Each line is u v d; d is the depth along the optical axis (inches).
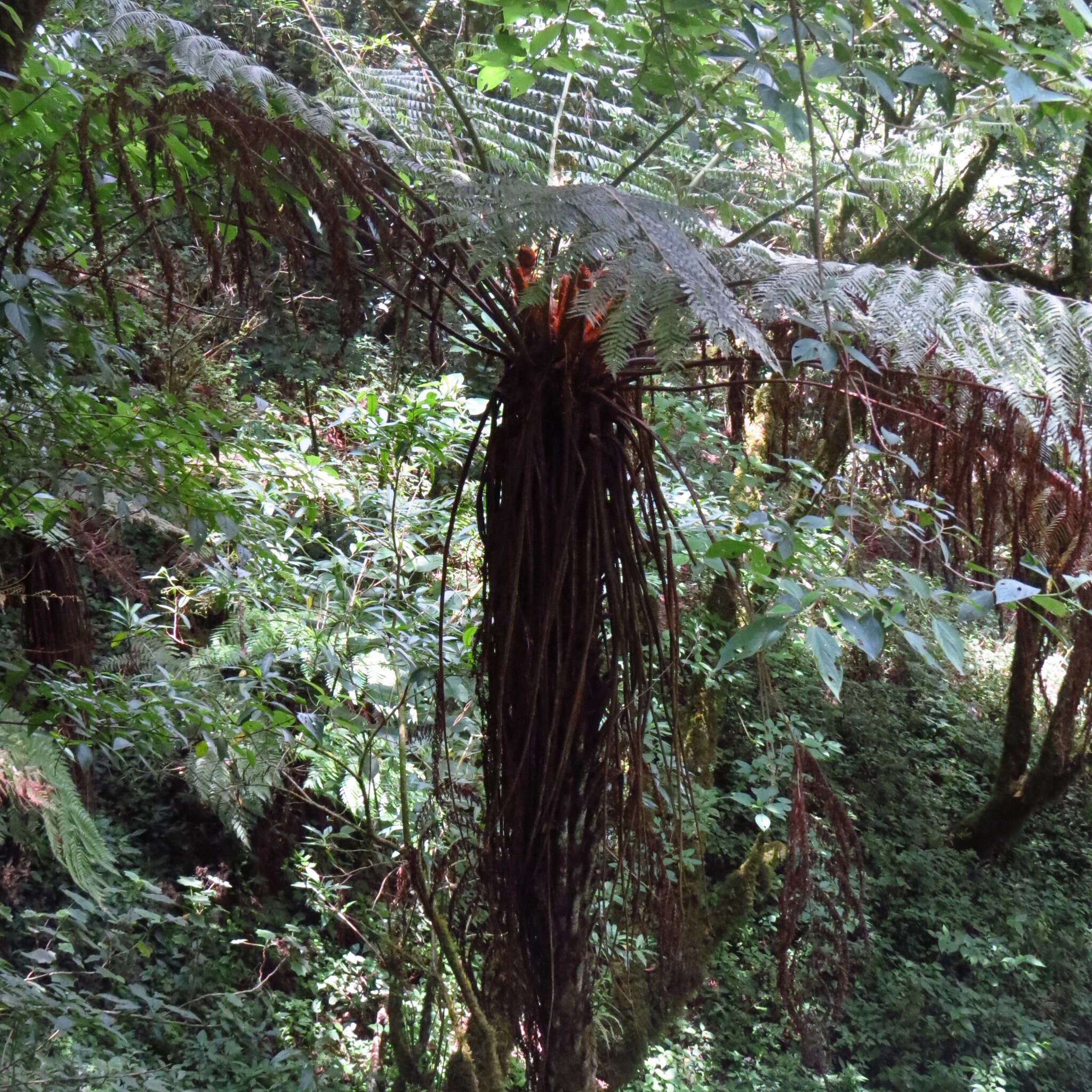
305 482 111.6
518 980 65.2
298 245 61.7
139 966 157.2
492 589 60.2
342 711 107.3
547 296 46.2
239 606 115.3
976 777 288.4
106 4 63.3
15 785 79.2
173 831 186.2
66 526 87.1
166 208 70.1
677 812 64.0
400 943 125.0
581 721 60.2
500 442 59.8
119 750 79.0
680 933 67.4
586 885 62.6
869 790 257.4
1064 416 52.8
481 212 49.7
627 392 60.4
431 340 62.2
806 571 55.6
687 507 110.7
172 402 73.3
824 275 55.2
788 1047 194.7
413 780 125.9
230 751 101.1
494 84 76.5
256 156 57.2
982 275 218.1
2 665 69.6
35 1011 89.3
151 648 120.6
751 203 89.6
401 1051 127.3
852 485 60.3
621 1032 130.3
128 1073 97.1
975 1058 210.2
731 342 56.4
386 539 117.4
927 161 83.4
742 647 46.4
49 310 61.5
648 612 59.9
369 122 73.5
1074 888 279.1
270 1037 155.8
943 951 227.8
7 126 59.8
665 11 61.6
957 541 70.7
